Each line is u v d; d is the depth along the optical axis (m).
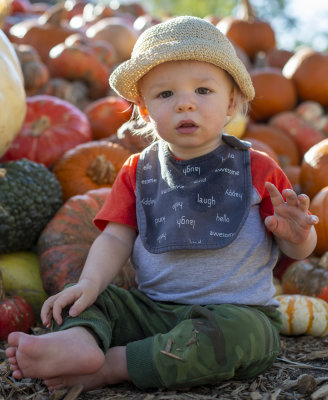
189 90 1.91
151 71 1.95
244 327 1.76
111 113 3.80
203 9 13.53
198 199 1.98
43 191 2.82
